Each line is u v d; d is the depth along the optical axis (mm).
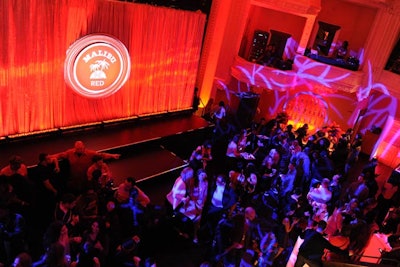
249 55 13000
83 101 8438
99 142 8344
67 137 8211
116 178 7691
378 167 13500
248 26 14031
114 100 9125
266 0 11328
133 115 9797
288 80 12852
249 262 6312
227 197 7641
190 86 11203
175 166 8789
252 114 12977
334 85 12773
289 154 9258
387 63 12406
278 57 12930
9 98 7051
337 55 12977
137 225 6414
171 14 9391
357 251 6355
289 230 6496
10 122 7273
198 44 10695
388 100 13719
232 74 13016
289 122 15008
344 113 14156
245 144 9898
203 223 7629
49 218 6473
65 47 7543
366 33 13117
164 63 9938
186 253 7031
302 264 4684
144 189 8062
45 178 6230
